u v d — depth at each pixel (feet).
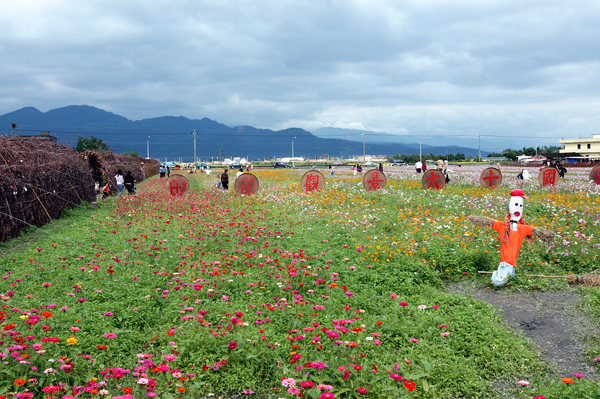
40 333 19.70
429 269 32.78
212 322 22.66
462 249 35.73
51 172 60.59
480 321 23.54
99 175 93.40
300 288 28.12
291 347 19.90
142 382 15.71
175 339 20.38
